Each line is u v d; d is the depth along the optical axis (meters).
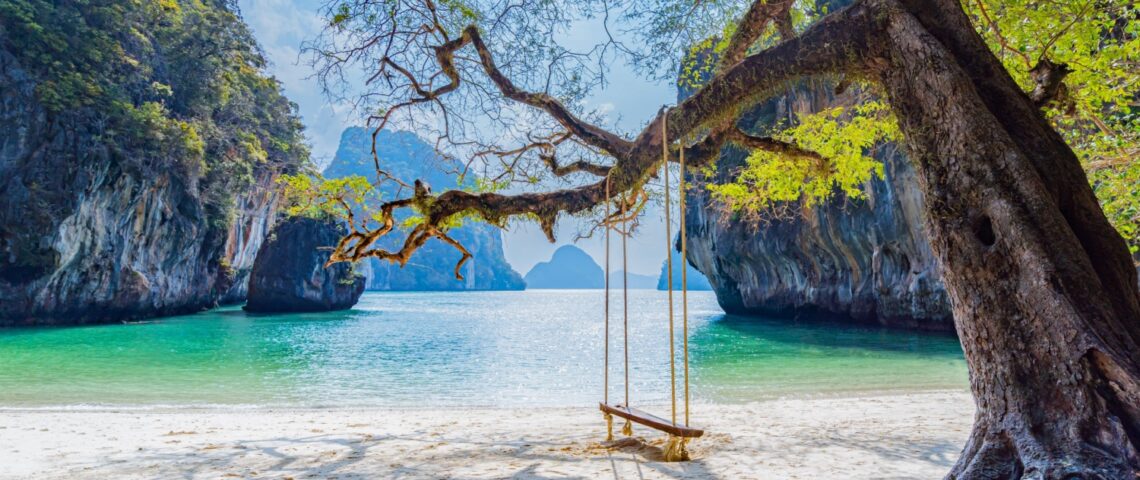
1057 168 3.97
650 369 17.36
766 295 43.28
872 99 9.27
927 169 4.10
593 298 129.50
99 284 37.97
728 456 5.64
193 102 43.97
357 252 6.77
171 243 43.97
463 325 41.03
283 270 56.47
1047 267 3.38
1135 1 7.48
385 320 46.88
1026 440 3.27
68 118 33.78
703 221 46.94
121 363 19.02
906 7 4.59
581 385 14.68
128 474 5.54
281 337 30.33
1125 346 3.18
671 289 5.29
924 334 27.77
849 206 30.62
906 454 5.73
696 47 8.16
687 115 5.35
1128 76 7.96
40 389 13.77
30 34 33.50
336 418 9.62
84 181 34.06
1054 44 7.49
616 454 5.84
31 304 34.81
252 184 49.19
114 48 36.97
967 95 4.00
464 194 6.45
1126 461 2.91
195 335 31.14
